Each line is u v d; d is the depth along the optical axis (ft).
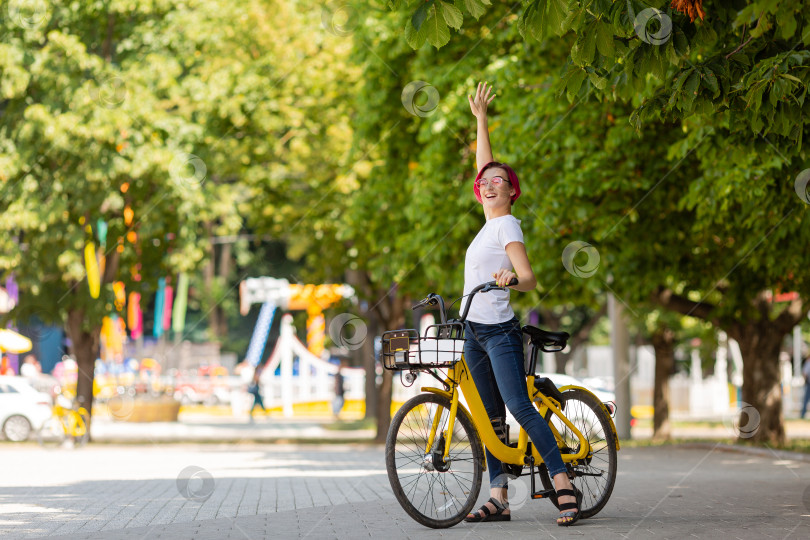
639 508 58.80
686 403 321.73
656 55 48.98
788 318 144.77
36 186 170.40
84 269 170.81
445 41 44.88
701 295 146.61
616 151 114.73
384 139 163.02
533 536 46.62
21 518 57.36
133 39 180.04
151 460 121.60
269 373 308.19
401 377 50.88
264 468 104.83
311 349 304.09
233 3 178.91
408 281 164.96
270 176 184.75
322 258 191.93
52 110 169.68
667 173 109.29
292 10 179.63
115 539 47.80
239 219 184.03
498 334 50.47
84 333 180.55
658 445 148.97
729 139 62.90
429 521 50.03
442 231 141.18
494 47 137.90
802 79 51.47
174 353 329.31
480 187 52.85
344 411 321.73
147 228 174.60
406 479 49.70
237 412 301.22
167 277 191.93
